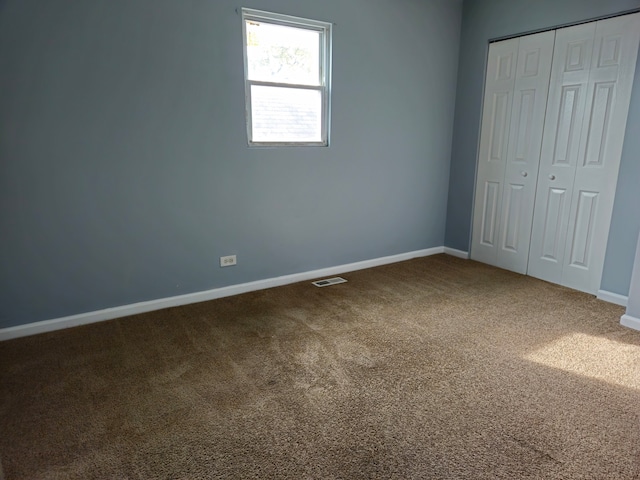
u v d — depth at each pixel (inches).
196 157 118.4
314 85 134.8
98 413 74.9
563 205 135.9
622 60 115.9
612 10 115.6
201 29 112.2
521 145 146.4
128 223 112.7
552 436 68.9
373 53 143.0
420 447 66.5
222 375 86.8
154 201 115.0
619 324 110.3
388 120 152.5
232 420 73.0
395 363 91.4
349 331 106.7
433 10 153.6
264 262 137.3
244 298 130.1
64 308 108.7
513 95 146.6
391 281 145.5
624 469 62.0
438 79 161.9
